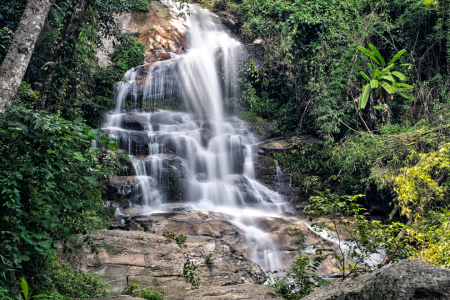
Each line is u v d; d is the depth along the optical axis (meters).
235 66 21.00
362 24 16.86
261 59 21.16
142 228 10.65
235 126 19.64
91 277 6.61
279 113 20.36
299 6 19.72
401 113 15.36
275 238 10.91
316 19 18.31
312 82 17.69
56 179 3.66
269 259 10.08
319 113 17.09
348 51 16.81
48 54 11.76
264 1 21.98
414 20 16.28
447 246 6.52
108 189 12.95
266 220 12.34
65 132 3.89
